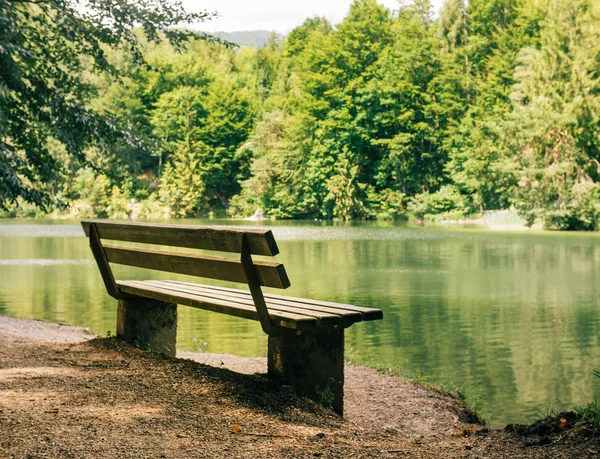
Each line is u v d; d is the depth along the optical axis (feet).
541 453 10.09
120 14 42.04
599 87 168.25
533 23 217.97
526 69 188.96
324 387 14.46
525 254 90.12
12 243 112.47
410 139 218.79
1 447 9.50
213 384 14.23
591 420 11.02
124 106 263.29
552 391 23.43
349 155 225.97
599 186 162.20
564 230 158.51
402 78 225.56
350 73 238.89
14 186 37.52
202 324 35.42
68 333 28.81
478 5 241.35
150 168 279.90
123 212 246.06
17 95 42.55
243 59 404.36
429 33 233.14
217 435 10.77
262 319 13.52
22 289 51.65
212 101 270.67
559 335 34.17
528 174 159.02
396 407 17.83
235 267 13.73
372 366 24.45
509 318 39.60
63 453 9.34
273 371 14.57
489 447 10.74
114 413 11.64
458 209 204.44
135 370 15.48
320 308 14.35
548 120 158.81
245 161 274.36
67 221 223.10
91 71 49.08
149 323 19.25
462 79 218.38
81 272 65.16
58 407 11.85
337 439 11.18
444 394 20.04
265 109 281.74
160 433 10.64
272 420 12.06
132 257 17.66
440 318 39.60
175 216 254.47
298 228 168.25
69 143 41.86
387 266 73.67
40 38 46.21
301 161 241.76
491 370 26.43
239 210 257.96
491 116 192.95
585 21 167.22
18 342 19.48
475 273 66.44
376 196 220.23
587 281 59.26
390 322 38.09
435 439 12.15
